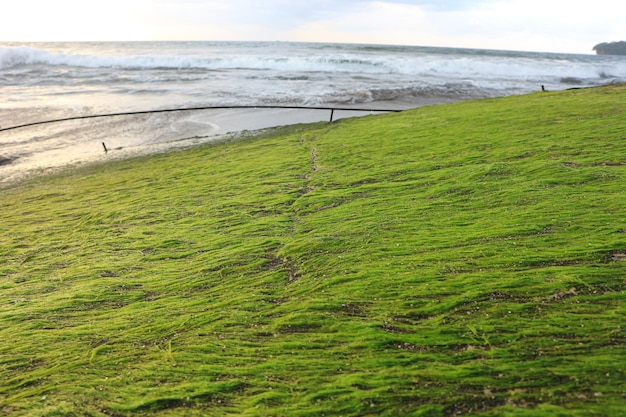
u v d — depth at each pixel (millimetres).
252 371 4703
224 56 45500
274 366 4750
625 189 8203
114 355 5250
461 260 6395
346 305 5711
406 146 13094
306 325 5414
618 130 12031
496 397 4035
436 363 4531
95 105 24922
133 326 5809
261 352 5000
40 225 10250
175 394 4484
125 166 15055
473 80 34969
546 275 5762
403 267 6402
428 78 35656
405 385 4285
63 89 30250
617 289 5359
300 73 38500
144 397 4500
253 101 25250
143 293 6703
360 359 4715
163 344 5348
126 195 11758
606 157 10008
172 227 9219
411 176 10531
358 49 68812
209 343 5242
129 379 4805
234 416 4145
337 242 7480
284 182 11312
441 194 9180
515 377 4227
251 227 8719
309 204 9578
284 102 25016
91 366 5094
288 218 9008
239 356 4973
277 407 4199
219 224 9102
